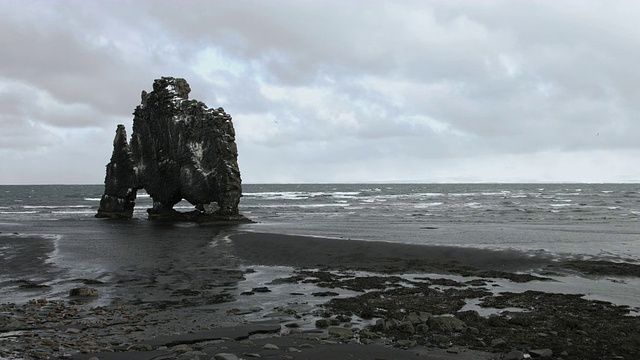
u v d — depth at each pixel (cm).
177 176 4859
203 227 4159
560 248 2609
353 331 1198
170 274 2100
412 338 1138
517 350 1040
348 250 2567
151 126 5169
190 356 978
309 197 11900
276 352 1012
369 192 15825
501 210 6500
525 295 1600
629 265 2133
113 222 4772
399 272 2109
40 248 2820
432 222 4669
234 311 1429
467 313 1347
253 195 13362
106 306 1503
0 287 1817
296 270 2202
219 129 4681
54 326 1251
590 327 1222
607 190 16700
